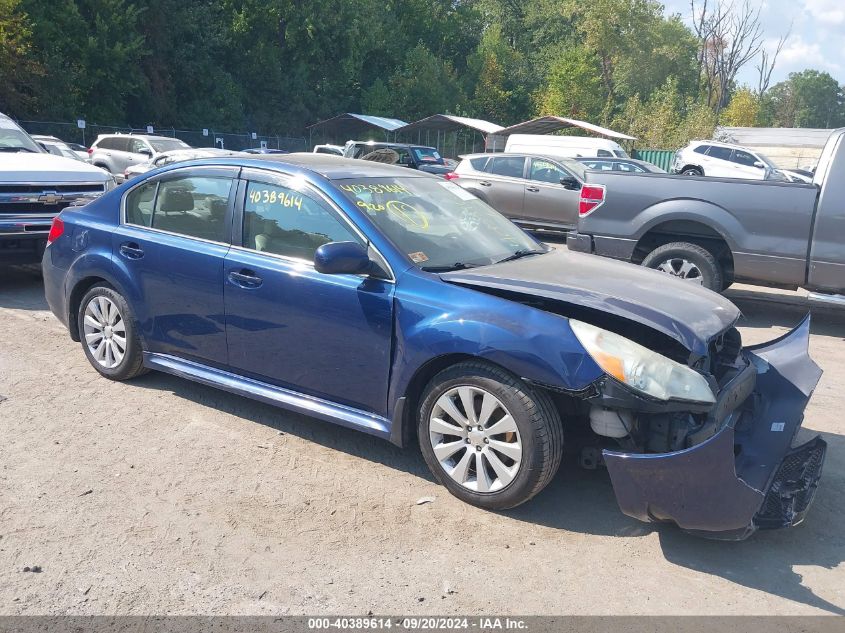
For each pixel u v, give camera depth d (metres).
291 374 4.21
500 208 14.62
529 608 2.91
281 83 48.41
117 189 5.14
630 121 45.31
